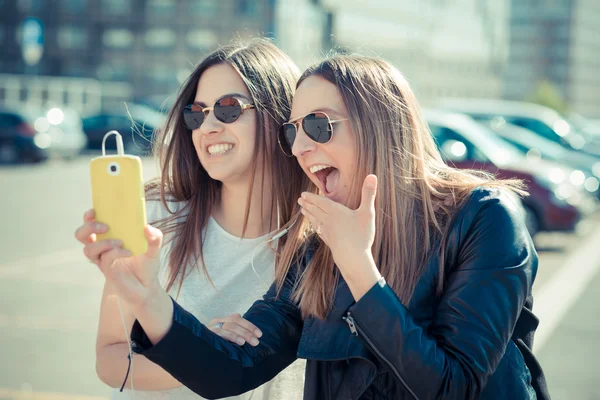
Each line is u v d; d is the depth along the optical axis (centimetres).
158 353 171
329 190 196
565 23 10775
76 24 5828
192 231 236
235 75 236
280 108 238
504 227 177
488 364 165
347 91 186
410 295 180
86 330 598
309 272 189
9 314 639
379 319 163
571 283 834
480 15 8544
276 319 200
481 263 174
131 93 5606
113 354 209
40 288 745
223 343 187
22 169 2170
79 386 470
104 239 158
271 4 5400
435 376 161
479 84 8619
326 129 186
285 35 5306
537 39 10844
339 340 181
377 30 6331
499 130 1507
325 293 185
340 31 5775
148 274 165
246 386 189
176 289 235
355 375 178
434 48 7475
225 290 235
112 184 158
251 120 235
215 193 243
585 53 11294
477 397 168
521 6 10888
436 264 181
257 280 235
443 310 173
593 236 1239
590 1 11338
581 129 2391
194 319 180
